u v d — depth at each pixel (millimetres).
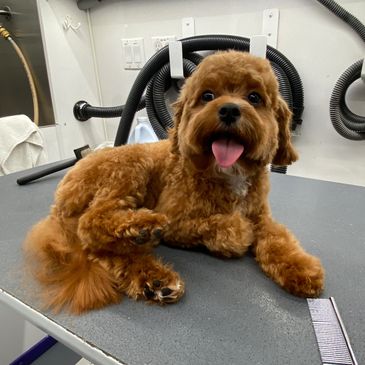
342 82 1045
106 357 371
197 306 440
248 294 461
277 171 1188
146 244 492
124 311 434
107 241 476
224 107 453
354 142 1151
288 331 396
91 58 1627
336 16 1051
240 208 545
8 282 506
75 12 1509
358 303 444
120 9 1459
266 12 1147
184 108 531
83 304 437
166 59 1083
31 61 1466
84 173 544
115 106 1622
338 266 531
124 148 577
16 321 1035
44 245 521
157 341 385
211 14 1257
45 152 1427
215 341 383
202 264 532
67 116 1566
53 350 1130
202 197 524
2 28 1345
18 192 931
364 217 722
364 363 354
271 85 513
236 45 1075
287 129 569
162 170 566
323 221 703
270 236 535
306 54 1136
